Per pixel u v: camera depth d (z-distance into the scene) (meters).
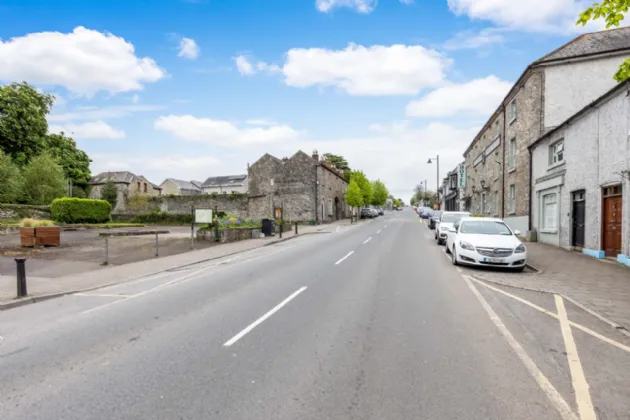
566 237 14.73
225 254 15.05
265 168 42.56
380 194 83.38
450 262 12.23
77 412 3.32
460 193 46.59
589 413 3.26
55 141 48.62
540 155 17.45
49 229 17.55
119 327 5.75
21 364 4.39
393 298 7.33
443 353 4.57
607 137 11.62
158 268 11.72
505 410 3.29
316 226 35.75
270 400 3.47
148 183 65.94
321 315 6.19
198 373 4.05
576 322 5.86
